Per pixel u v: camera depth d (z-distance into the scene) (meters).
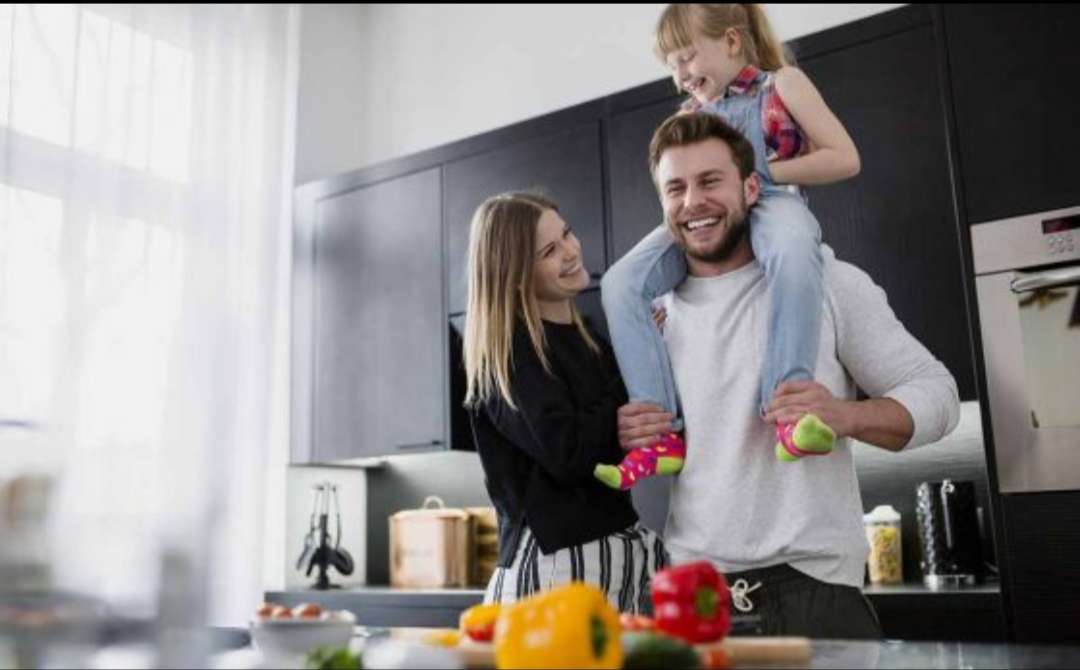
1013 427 2.10
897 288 2.33
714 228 1.52
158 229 2.98
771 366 1.41
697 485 1.43
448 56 3.80
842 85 2.48
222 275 3.14
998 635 2.05
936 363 1.46
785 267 1.46
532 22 3.62
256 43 3.45
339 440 3.28
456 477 3.41
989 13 2.26
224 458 3.03
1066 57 2.15
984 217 2.20
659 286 1.61
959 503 2.37
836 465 1.41
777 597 1.34
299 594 3.09
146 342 2.87
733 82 1.90
